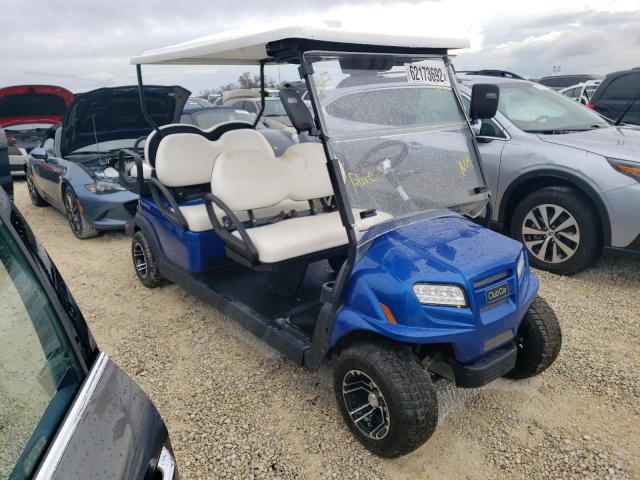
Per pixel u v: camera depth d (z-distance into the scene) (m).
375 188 2.43
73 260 5.01
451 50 2.82
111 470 1.15
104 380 1.35
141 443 1.29
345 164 2.34
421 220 2.51
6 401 1.22
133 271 4.66
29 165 6.92
